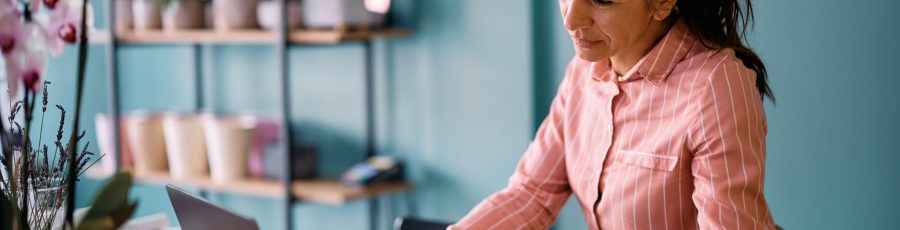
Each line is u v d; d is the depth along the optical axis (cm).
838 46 256
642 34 163
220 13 334
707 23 161
